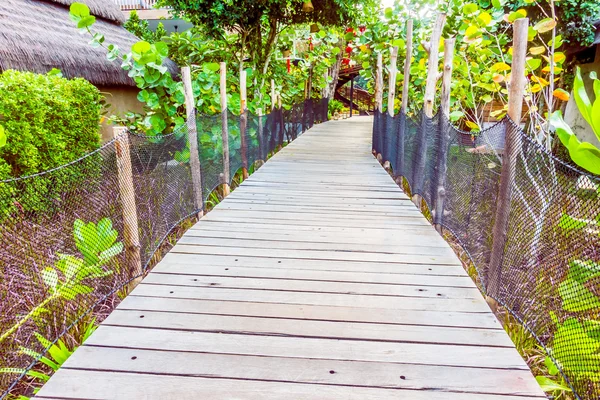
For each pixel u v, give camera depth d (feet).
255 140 17.22
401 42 17.80
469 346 5.15
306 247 8.38
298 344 5.14
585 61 21.24
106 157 6.75
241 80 15.01
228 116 13.41
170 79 13.83
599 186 4.61
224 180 13.12
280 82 25.76
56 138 11.01
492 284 6.48
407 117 14.14
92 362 4.77
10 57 12.32
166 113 14.40
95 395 4.29
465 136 8.27
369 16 21.94
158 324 5.54
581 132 20.10
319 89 43.50
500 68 10.47
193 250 8.17
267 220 10.16
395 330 5.46
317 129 33.94
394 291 6.54
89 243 6.63
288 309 5.97
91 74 16.02
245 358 4.87
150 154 8.11
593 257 4.74
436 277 7.06
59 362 5.37
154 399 4.23
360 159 19.54
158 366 4.71
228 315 5.79
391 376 4.59
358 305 6.10
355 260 7.75
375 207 11.41
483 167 7.23
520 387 4.45
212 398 4.25
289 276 7.05
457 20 16.66
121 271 7.15
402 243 8.65
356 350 5.04
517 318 5.92
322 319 5.71
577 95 5.99
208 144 11.73
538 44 20.02
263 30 23.39
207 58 21.24
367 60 25.45
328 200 12.12
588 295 4.80
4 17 13.88
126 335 5.29
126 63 13.32
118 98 19.20
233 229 9.48
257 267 7.40
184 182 10.01
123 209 7.01
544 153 5.46
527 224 6.05
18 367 5.18
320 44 33.12
